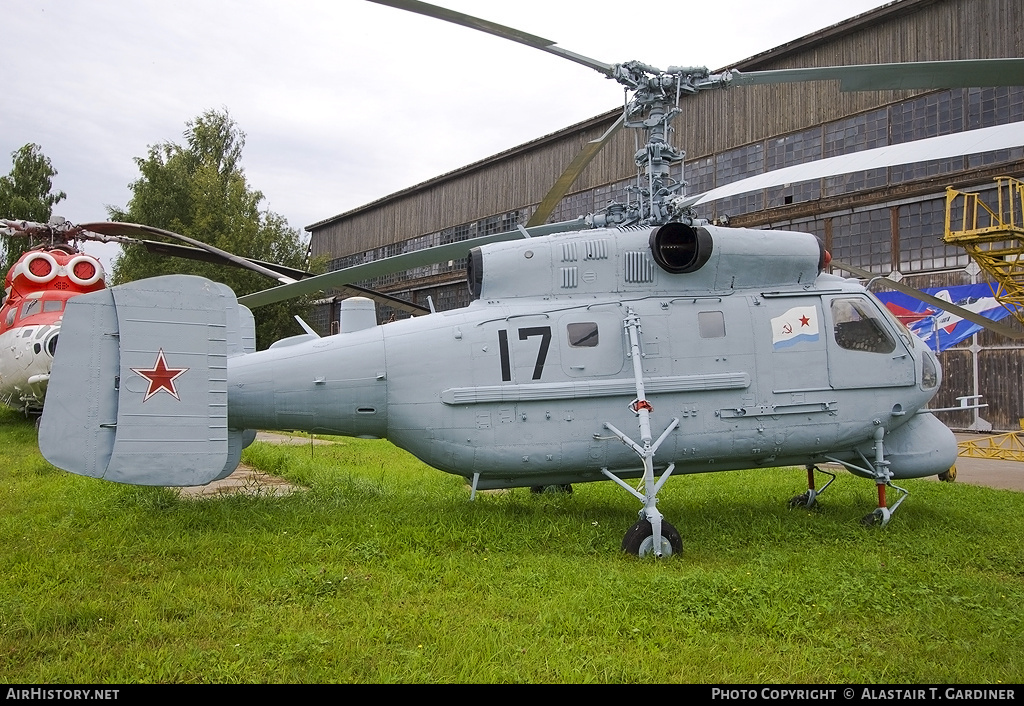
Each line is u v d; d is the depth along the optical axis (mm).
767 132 21750
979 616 4711
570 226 8180
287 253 31547
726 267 7387
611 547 6430
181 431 6160
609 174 24859
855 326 7555
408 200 34625
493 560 5852
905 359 7578
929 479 11438
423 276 33125
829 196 20594
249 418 7125
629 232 7469
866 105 19766
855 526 7383
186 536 6184
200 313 6309
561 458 6965
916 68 5969
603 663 3873
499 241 7820
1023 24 16766
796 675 3797
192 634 4164
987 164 17750
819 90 20703
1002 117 17391
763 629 4453
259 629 4262
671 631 4383
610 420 6953
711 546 6598
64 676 3592
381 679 3623
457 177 31672
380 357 7070
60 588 4871
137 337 6078
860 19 19250
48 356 14711
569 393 6883
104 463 5945
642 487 7555
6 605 4414
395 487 9211
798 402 7230
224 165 36125
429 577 5383
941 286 18781
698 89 6922
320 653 3889
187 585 5012
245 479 10781
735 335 7219
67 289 16250
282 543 6055
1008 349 17750
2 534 6211
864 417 7395
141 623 4273
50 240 16812
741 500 9023
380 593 4953
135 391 6039
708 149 23234
